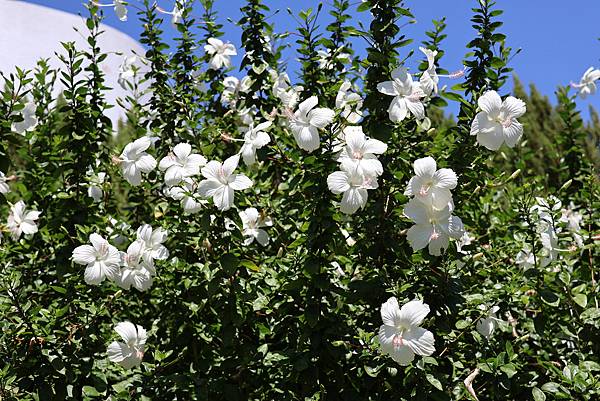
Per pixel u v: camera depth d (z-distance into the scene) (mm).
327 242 2617
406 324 2309
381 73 2762
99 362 3012
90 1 3639
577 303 2865
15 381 2848
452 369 2725
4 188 3248
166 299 3148
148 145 3062
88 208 3420
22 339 2865
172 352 3025
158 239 2980
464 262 2898
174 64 4359
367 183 2438
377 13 2799
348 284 2707
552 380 2957
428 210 2432
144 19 4250
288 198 3291
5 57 15852
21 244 3533
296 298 2723
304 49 3613
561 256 3266
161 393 2939
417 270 2732
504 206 4496
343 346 2654
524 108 2570
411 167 2793
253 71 4023
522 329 3412
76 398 2943
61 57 3445
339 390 2693
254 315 3045
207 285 2908
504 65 2992
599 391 2559
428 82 2855
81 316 3045
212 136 3740
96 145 3564
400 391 2559
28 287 3387
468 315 2918
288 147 3244
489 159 3434
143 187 3492
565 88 5113
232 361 2887
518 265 3449
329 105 3184
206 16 4496
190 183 2857
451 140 3029
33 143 4004
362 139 2504
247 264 2738
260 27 4047
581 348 3127
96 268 2834
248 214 3145
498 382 2711
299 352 2641
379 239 2740
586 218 3818
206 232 2744
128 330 2760
